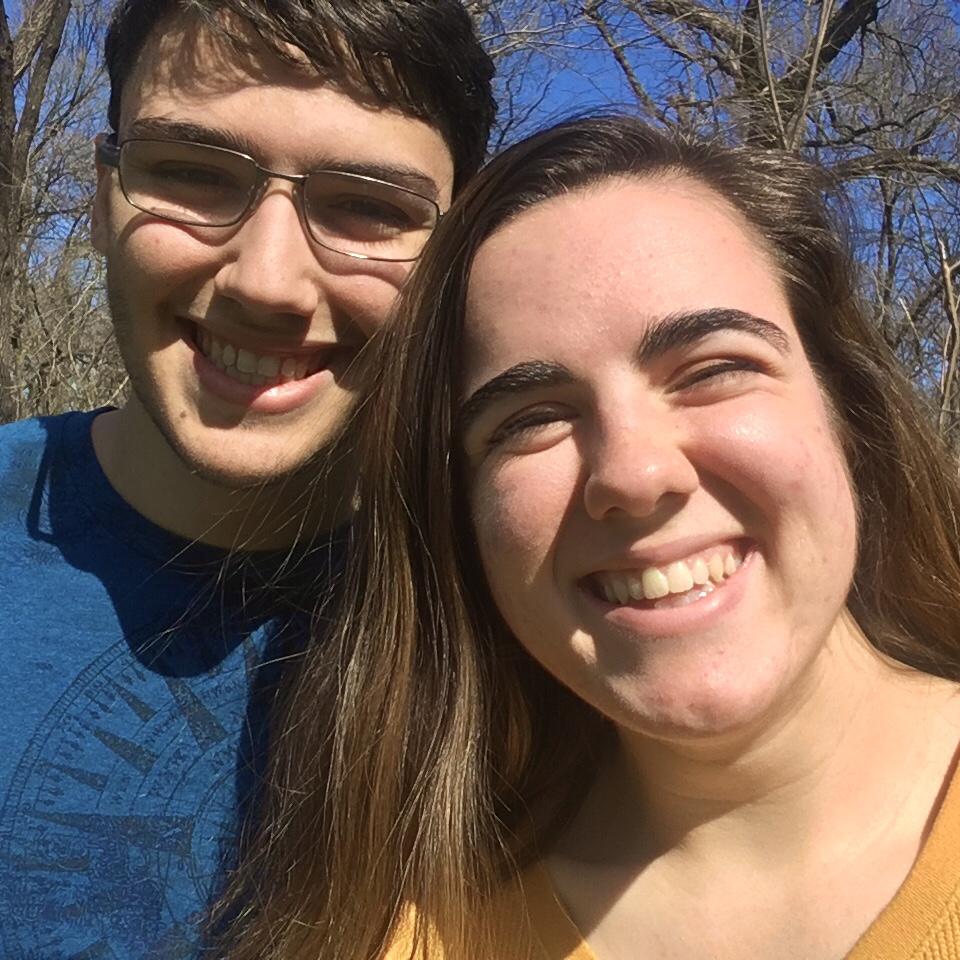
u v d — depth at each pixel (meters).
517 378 0.32
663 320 0.31
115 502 0.44
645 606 0.31
